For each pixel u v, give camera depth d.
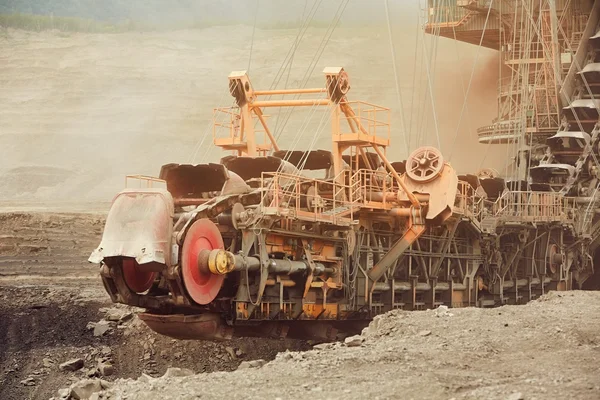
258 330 27.52
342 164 31.70
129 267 25.06
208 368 27.50
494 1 62.78
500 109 63.50
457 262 38.16
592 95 54.59
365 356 18.06
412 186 33.84
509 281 43.75
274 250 27.02
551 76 57.25
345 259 30.48
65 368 26.12
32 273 40.66
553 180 53.31
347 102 31.75
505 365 17.19
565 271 49.19
